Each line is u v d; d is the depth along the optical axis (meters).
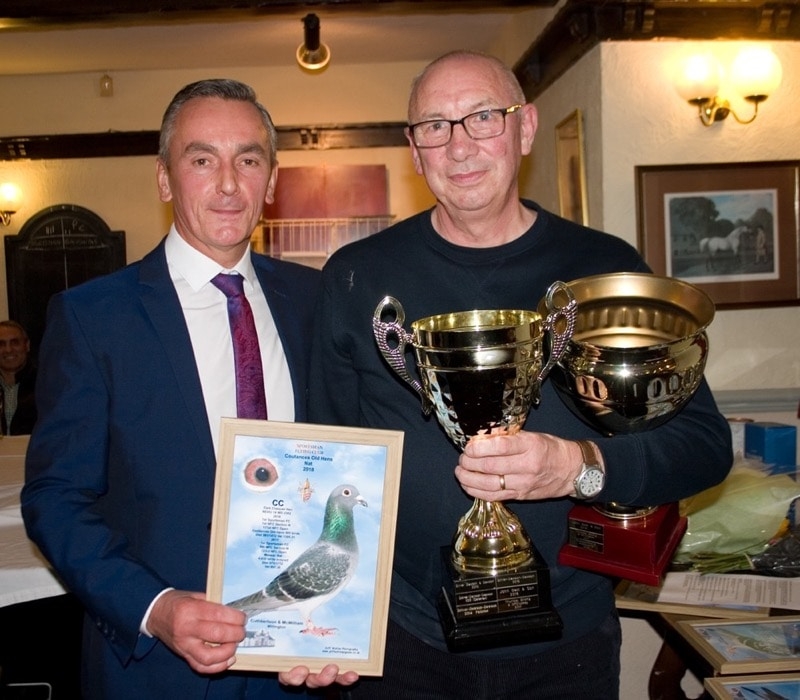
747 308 3.14
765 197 3.12
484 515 1.18
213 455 1.30
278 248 5.79
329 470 1.16
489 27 5.00
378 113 5.84
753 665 1.50
